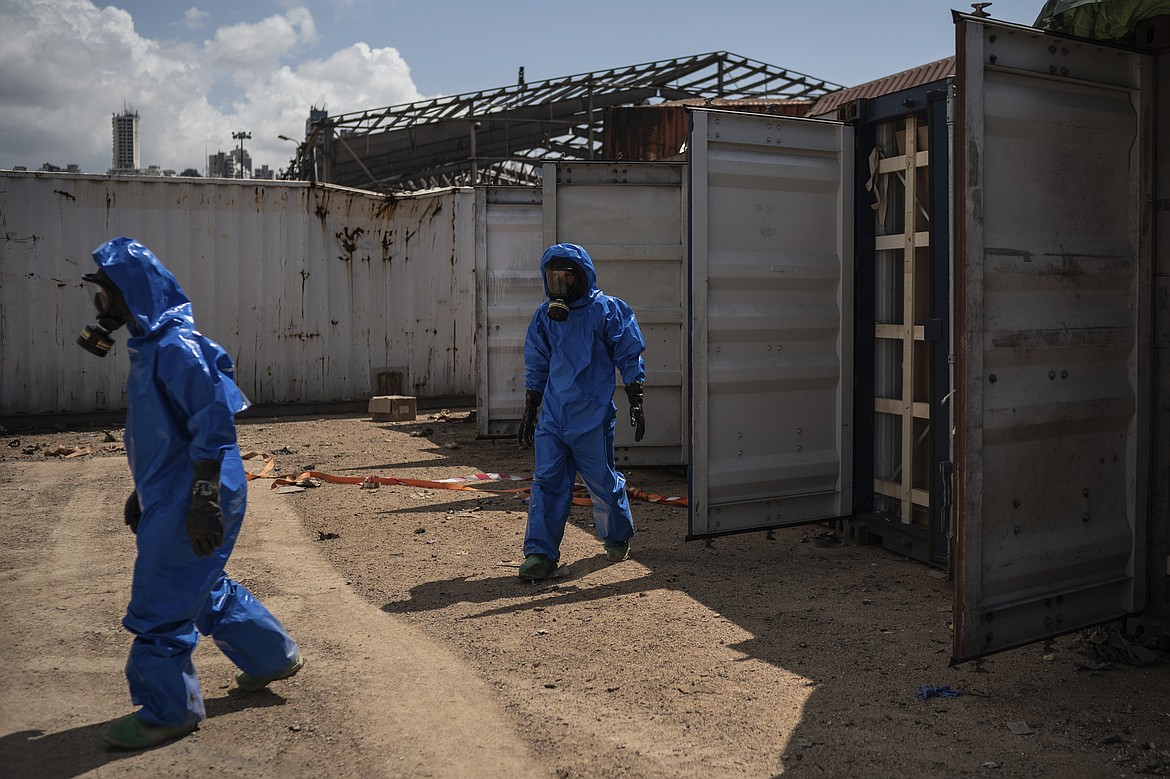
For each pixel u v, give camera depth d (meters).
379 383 14.67
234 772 3.50
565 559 6.49
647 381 9.30
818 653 4.67
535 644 4.82
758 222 6.34
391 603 5.51
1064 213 4.31
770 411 6.52
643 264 9.20
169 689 3.69
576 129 23.92
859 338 6.83
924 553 6.27
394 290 14.66
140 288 3.59
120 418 13.16
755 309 6.36
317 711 4.03
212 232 13.38
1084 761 3.51
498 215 11.24
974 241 3.97
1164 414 4.62
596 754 3.62
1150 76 4.55
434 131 23.50
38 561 6.37
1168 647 4.61
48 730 3.86
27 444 11.43
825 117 7.20
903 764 3.50
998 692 4.18
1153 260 4.63
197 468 3.53
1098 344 4.42
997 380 4.11
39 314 12.63
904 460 6.55
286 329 13.91
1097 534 4.51
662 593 5.70
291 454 10.73
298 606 5.45
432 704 4.09
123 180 12.88
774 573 6.14
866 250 6.76
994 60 4.01
